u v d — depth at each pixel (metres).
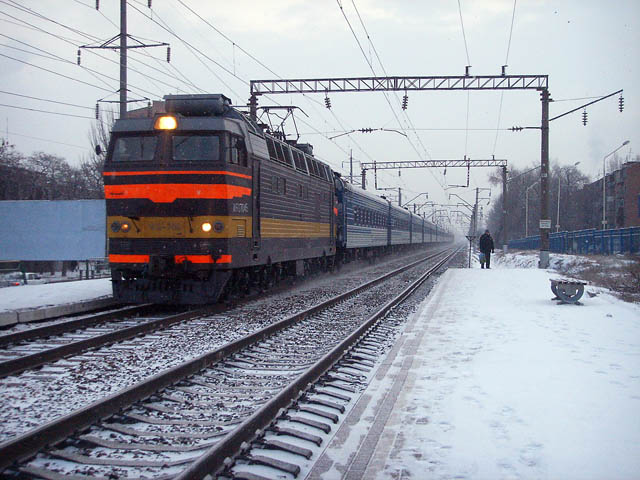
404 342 9.34
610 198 68.56
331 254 22.17
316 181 19.73
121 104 18.55
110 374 7.12
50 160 43.91
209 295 12.05
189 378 6.95
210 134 11.90
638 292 17.11
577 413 5.39
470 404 5.77
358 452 4.64
